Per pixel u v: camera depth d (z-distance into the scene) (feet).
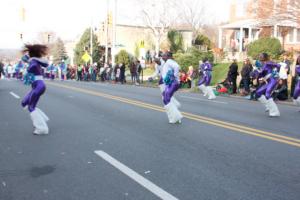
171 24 181.68
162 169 22.52
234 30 163.84
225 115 43.73
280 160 24.50
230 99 65.26
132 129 34.30
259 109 50.16
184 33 188.96
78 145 28.22
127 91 76.69
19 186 19.90
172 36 176.76
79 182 20.38
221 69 110.42
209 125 36.58
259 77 44.88
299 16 89.97
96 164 23.47
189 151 26.61
